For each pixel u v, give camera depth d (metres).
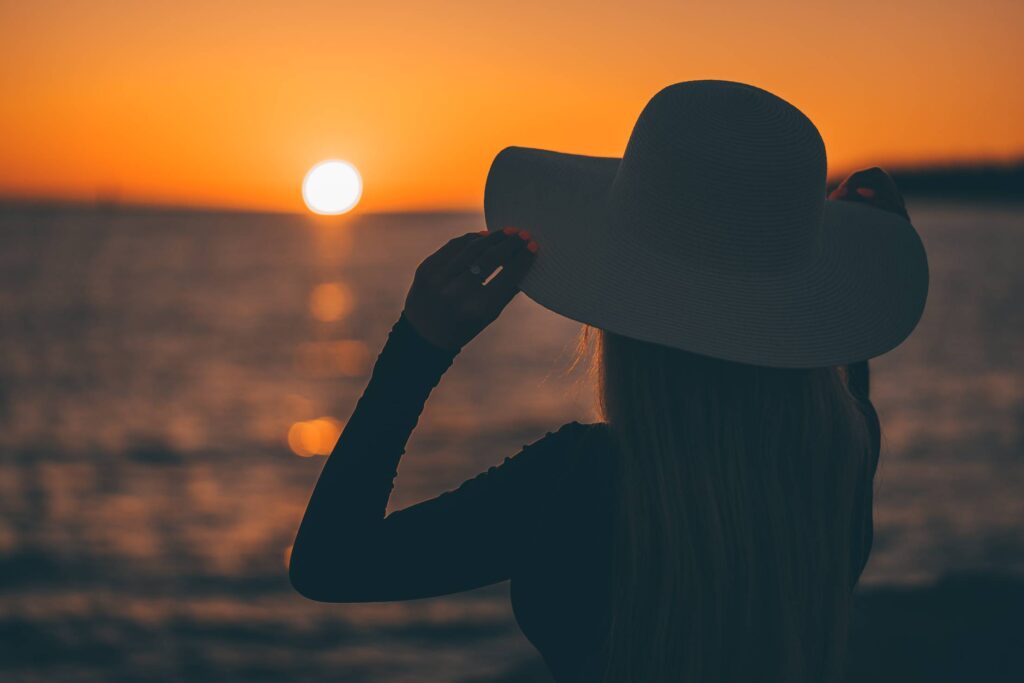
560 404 28.42
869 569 12.39
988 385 30.09
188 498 18.08
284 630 11.41
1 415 27.55
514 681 8.51
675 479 1.16
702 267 1.20
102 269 104.88
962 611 7.20
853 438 1.26
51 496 18.19
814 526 1.19
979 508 15.40
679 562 1.14
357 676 10.00
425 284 1.15
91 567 13.82
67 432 25.11
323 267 112.50
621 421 1.20
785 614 1.15
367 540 1.14
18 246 156.00
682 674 1.15
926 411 25.64
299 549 1.15
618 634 1.17
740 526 1.15
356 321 56.25
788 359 1.18
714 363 1.19
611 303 1.20
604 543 1.19
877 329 1.25
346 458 1.14
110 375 36.06
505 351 42.56
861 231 1.34
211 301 69.12
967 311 54.06
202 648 10.83
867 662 6.29
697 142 1.19
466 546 1.19
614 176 1.34
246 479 19.81
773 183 1.19
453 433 24.08
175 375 36.25
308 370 37.75
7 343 45.81
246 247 167.50
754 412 1.19
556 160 1.40
